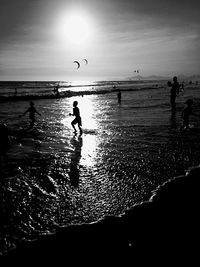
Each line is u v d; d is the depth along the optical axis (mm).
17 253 3758
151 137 11414
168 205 4965
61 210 5004
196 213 4703
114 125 14945
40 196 5594
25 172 7027
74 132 13023
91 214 4855
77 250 3797
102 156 8547
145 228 4285
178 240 3975
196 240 3980
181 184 5875
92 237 4078
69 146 10031
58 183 6281
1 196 5566
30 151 9195
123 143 10406
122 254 3693
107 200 5363
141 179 6426
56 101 34188
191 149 9180
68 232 4203
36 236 4199
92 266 3471
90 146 10016
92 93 51250
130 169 7172
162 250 3758
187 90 54594
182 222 4438
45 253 3734
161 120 16312
